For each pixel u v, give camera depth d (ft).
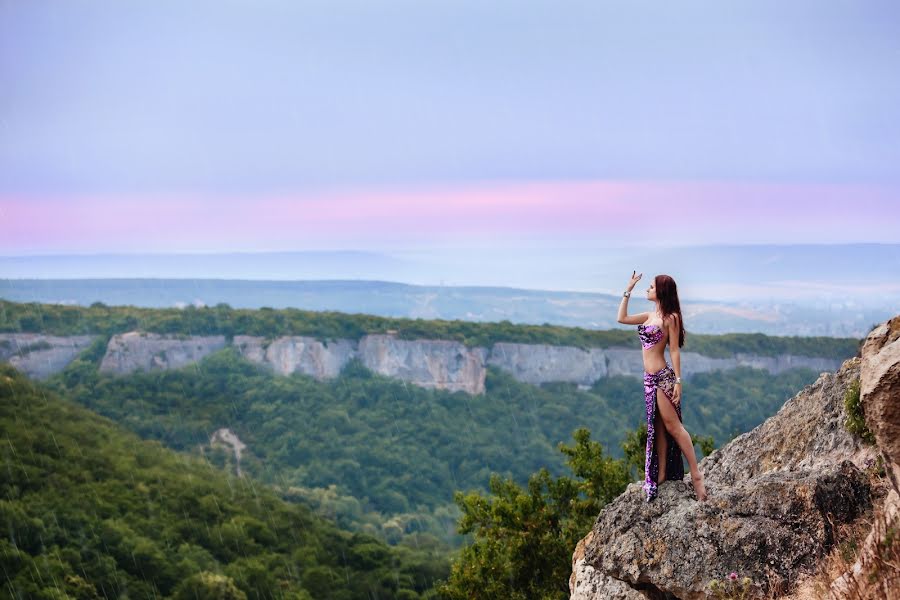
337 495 408.87
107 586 184.65
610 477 76.23
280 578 211.82
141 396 476.54
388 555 239.30
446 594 78.59
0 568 176.14
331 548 238.68
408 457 465.88
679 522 28.19
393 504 428.56
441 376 517.96
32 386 358.84
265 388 500.33
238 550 224.74
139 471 278.87
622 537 29.27
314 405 491.31
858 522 26.96
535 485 81.10
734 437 44.09
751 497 27.94
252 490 291.38
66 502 226.17
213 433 459.32
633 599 32.94
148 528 223.71
